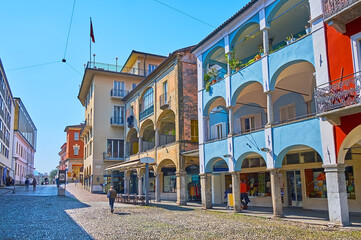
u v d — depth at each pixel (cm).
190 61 2466
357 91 1060
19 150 6031
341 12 1110
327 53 1245
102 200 2705
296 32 1856
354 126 1132
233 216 1598
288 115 1906
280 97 1966
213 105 2127
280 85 1802
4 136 4325
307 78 1675
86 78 4128
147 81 2994
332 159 1210
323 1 1206
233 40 1827
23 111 6344
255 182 2198
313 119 1309
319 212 1669
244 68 1720
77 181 6569
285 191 2006
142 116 3078
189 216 1623
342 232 1080
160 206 2158
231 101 1809
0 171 4319
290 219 1412
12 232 1180
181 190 2275
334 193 1192
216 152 1914
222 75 2314
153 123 3055
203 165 2023
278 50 1495
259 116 2109
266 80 1548
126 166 2544
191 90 2430
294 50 1409
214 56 2208
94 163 3819
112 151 3934
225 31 1877
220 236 1075
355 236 1003
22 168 6562
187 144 2333
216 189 2398
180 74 2403
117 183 3862
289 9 1496
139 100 3212
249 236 1066
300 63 1449
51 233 1159
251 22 1686
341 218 1164
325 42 1255
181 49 2427
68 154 6719
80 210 1908
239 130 2244
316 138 1288
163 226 1297
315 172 1823
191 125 2384
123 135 4019
